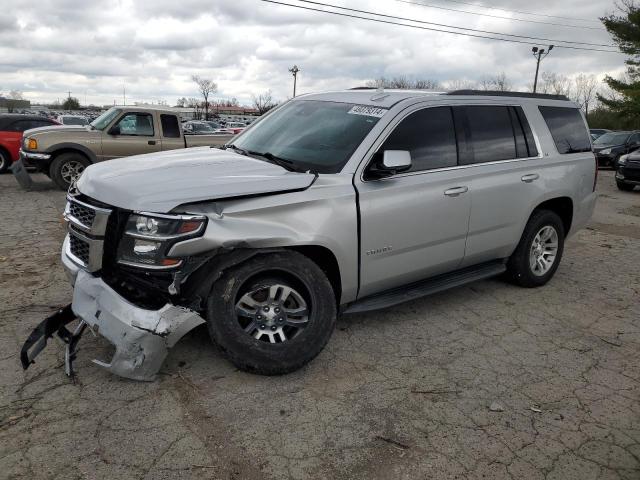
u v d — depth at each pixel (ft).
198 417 10.36
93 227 10.85
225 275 11.14
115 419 10.17
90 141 35.53
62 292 16.37
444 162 14.64
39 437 9.57
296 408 10.82
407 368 12.65
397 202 13.30
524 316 16.08
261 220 11.25
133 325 10.37
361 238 12.77
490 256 16.56
